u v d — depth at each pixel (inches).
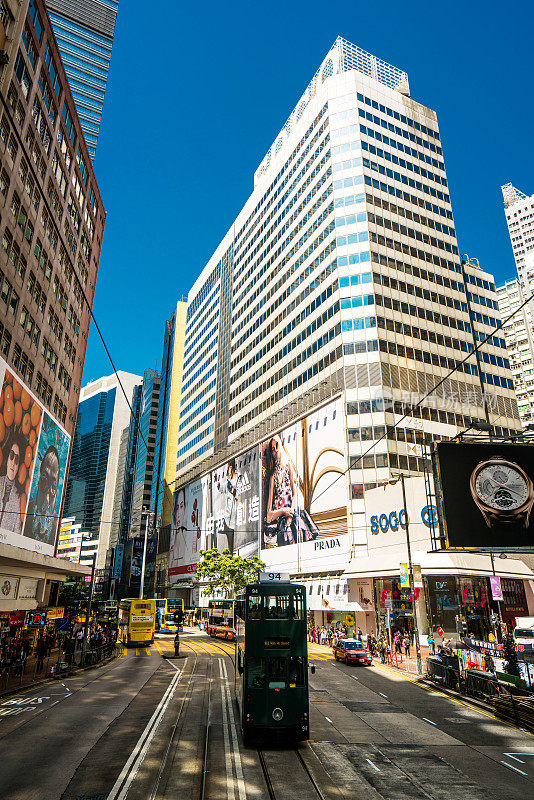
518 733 612.7
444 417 2436.0
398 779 446.9
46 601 1788.9
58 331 1823.3
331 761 497.7
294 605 593.3
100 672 1123.3
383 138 2844.5
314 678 1034.1
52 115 1691.7
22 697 815.1
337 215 2632.9
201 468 4151.1
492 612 1657.2
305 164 3051.2
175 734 581.0
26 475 1437.0
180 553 4279.0
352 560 1959.9
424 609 1620.3
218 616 2129.7
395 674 1109.7
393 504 1815.9
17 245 1402.6
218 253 4591.5
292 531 2511.1
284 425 2765.7
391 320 2449.6
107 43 4783.5
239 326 3791.8
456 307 2753.4
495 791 421.4
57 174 1760.6
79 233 2071.9
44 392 1674.5
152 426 6614.2
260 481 2962.6
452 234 2906.0
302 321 2817.4
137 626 1781.5
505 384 2842.0
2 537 1250.6
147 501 6151.6
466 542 877.2
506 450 937.5
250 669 568.4
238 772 457.1
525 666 718.5
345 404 2266.2
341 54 3083.2
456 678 871.7
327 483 2272.4
